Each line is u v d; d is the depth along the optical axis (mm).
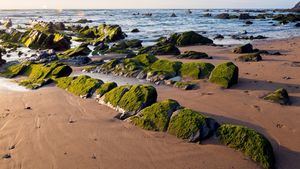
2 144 10016
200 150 9422
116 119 11883
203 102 13812
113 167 8656
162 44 32281
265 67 20844
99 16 127625
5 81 18719
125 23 78812
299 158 9016
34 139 10344
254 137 9195
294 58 24734
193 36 35750
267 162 8570
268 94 14656
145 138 10250
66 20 94625
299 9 165500
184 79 17531
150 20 93938
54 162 8930
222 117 12062
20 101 14484
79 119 11992
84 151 9523
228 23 76750
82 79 15797
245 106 13180
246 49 27969
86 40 42406
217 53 28438
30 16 126125
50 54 26609
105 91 14125
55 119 12047
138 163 8828
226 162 8773
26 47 35562
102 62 24281
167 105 11148
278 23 73938
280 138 10234
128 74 19141
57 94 15398
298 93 14820
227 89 15648
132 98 12320
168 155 9211
